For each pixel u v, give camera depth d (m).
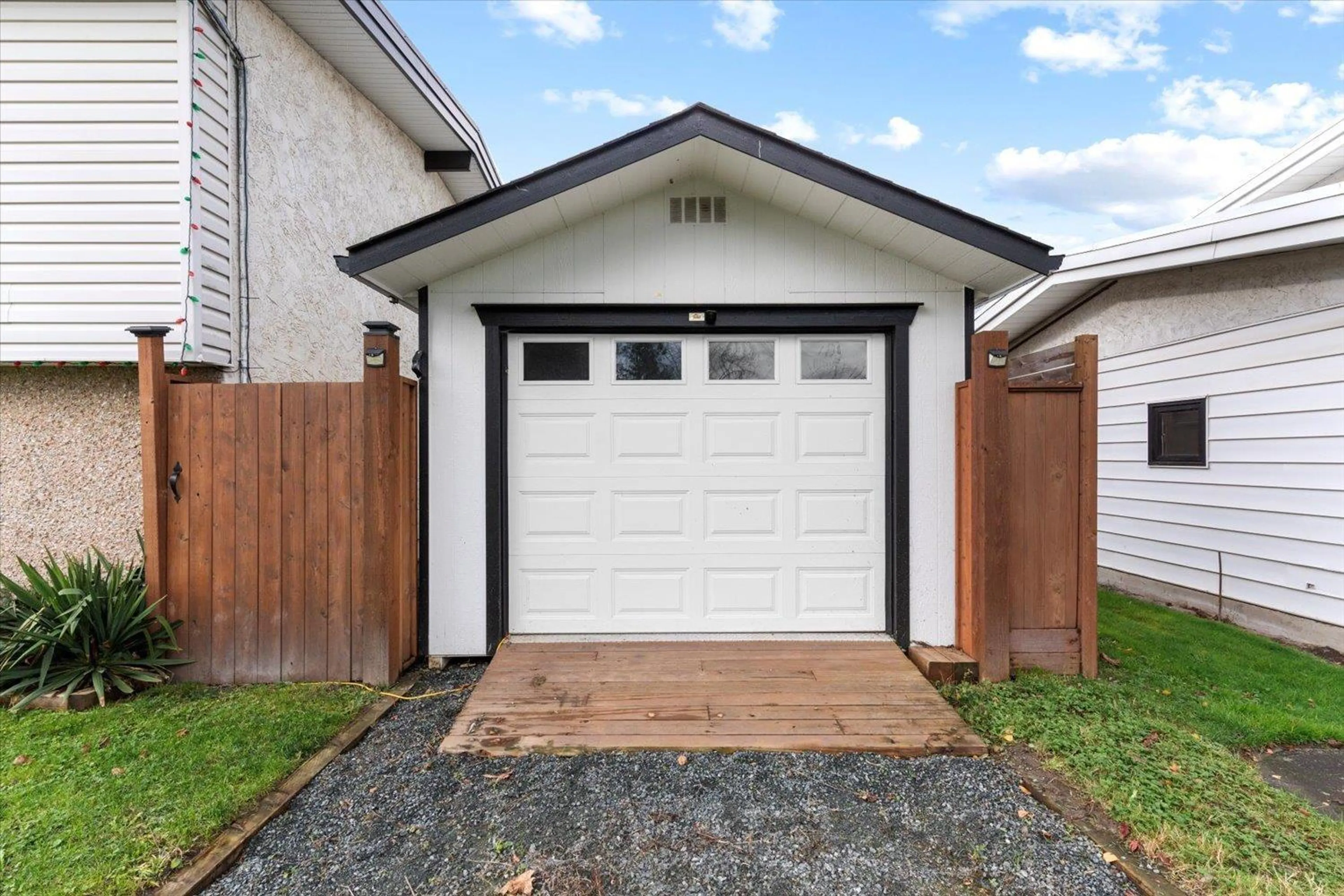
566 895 2.13
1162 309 6.17
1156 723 3.26
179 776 2.73
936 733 3.12
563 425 4.41
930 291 4.32
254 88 4.76
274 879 2.20
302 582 3.81
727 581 4.42
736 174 4.12
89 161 4.04
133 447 4.20
